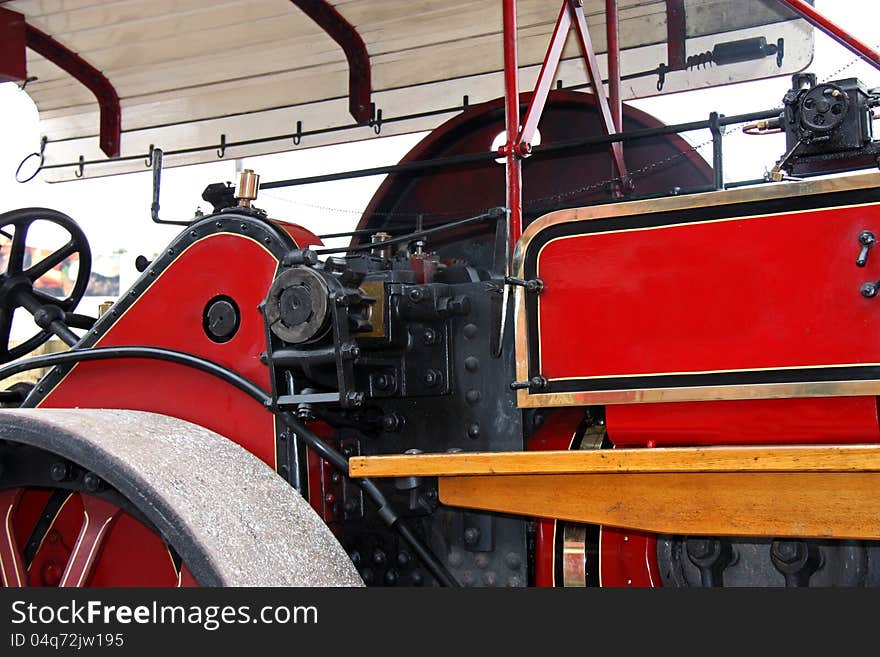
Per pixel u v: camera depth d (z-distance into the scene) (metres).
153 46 5.42
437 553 2.71
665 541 2.50
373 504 2.82
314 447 2.63
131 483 2.27
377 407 2.80
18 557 2.78
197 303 2.95
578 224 2.32
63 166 5.97
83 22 5.23
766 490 2.08
